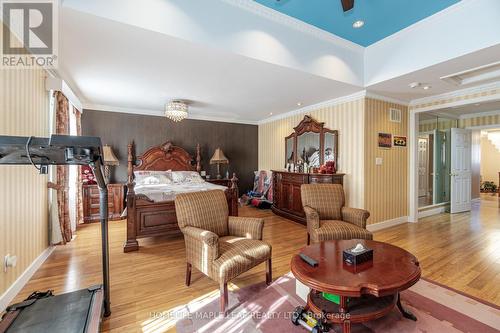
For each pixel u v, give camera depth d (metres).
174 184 4.74
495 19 2.36
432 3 2.58
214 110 5.46
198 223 2.34
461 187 5.59
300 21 2.91
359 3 2.55
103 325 1.72
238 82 3.46
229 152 6.46
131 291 2.17
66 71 3.03
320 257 1.84
